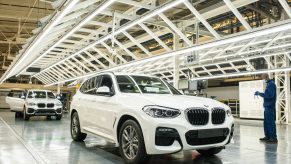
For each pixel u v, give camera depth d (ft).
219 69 61.05
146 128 13.42
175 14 39.47
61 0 21.86
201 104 14.56
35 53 45.03
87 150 18.25
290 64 52.54
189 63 40.57
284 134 31.17
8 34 59.47
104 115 17.10
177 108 13.75
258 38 36.94
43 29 27.73
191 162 15.43
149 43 57.16
